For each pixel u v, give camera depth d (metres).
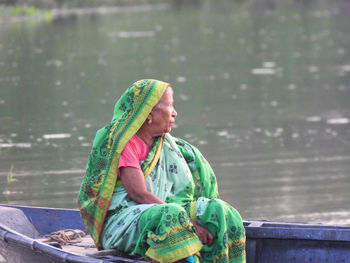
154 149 14.36
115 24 90.12
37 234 17.11
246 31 82.00
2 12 99.00
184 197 14.59
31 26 85.06
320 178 25.12
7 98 39.97
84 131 31.72
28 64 53.31
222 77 48.62
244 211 21.89
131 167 13.98
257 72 51.16
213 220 13.84
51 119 34.25
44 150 28.47
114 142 14.05
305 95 41.59
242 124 33.78
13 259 15.30
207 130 32.47
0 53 59.78
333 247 15.02
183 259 13.21
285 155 28.11
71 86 43.78
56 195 22.89
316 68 53.06
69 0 124.50
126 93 14.50
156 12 115.88
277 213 21.59
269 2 138.12
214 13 113.19
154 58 57.94
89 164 14.50
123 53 60.72
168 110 14.36
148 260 13.88
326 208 22.03
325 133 31.86
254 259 15.52
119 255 14.14
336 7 118.88
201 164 15.18
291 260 15.38
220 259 13.81
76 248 15.75
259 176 25.41
